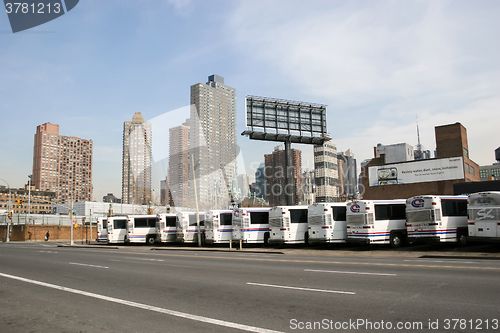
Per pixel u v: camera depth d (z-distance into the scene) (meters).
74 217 73.88
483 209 20.05
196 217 35.94
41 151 184.88
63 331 6.40
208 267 14.97
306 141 51.56
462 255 18.66
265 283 10.53
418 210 22.67
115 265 16.56
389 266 13.85
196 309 7.64
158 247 33.16
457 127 59.31
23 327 6.69
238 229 30.03
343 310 7.20
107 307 8.05
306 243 28.27
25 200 141.38
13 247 35.59
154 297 9.02
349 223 24.62
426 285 9.48
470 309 7.00
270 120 49.72
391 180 61.56
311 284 10.13
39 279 12.45
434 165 58.12
